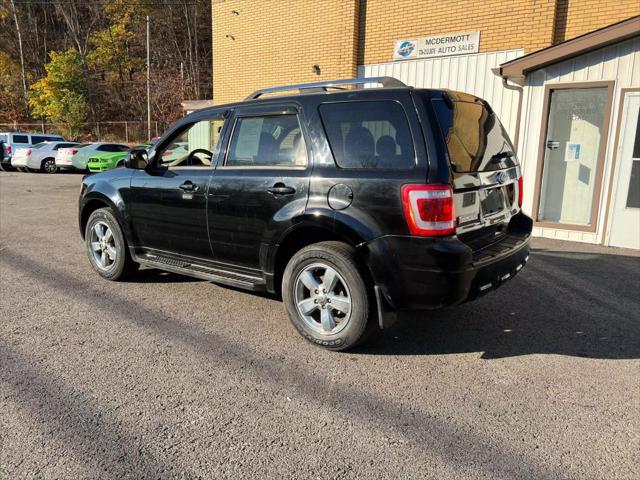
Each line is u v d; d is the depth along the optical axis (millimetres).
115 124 38312
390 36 11133
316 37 12320
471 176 3510
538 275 5871
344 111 3688
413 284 3326
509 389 3227
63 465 2428
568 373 3455
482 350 3828
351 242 3516
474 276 3342
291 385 3250
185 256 4742
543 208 8297
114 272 5375
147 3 40844
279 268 4066
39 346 3777
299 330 3881
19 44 43812
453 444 2631
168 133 4848
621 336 4102
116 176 5254
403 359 3662
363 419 2861
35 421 2793
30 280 5484
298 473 2393
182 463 2455
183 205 4570
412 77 10914
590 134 7738
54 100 38000
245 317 4457
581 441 2660
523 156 8258
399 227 3326
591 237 7668
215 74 14789
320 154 3740
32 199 12797
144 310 4594
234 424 2797
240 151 4281
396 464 2465
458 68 10234
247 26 13766
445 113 3455
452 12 10156
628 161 7223
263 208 3990
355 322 3572
